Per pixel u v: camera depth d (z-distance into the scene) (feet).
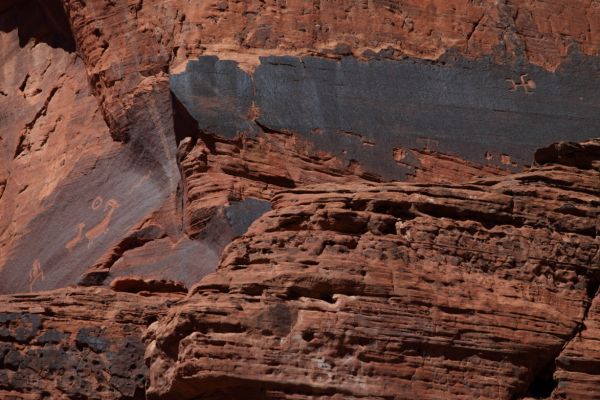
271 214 83.46
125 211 105.81
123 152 108.99
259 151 102.53
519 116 110.73
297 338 78.13
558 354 81.51
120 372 89.45
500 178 88.02
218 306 78.38
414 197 84.07
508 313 81.46
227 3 109.50
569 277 84.02
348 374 78.07
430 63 110.73
